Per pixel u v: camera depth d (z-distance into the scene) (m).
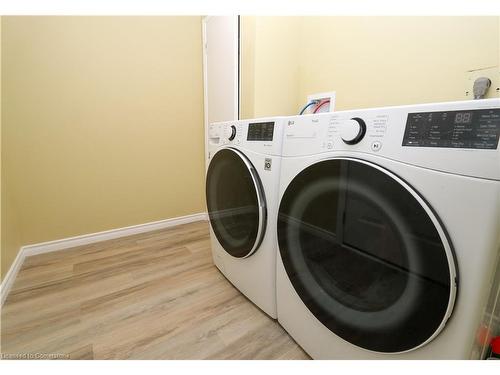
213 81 1.95
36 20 1.46
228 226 1.23
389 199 0.55
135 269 1.46
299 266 0.83
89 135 1.72
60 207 1.69
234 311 1.11
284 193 0.84
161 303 1.17
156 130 1.97
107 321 1.05
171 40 1.91
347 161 0.63
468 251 0.45
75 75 1.61
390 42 1.25
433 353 0.53
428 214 0.49
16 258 1.47
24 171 1.54
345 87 1.48
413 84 1.19
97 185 1.80
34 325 1.02
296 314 0.88
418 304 0.53
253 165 0.98
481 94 0.98
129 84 1.80
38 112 1.54
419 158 0.51
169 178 2.10
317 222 0.76
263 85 1.58
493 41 0.95
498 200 0.42
